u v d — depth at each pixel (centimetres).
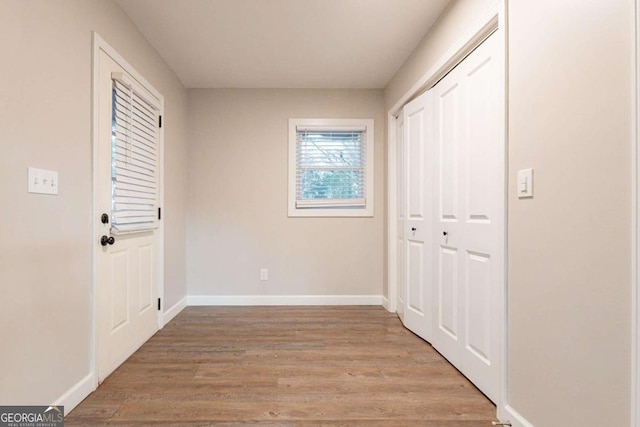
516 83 148
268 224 358
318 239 360
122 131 216
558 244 125
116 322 210
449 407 169
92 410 164
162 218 284
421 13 223
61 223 156
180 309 334
